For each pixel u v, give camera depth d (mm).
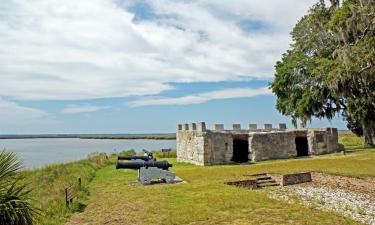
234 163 27828
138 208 12477
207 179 18734
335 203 14031
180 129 33250
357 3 27641
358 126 39156
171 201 13273
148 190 16016
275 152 30000
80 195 14656
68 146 101812
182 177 20094
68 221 11102
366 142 35219
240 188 16062
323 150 32375
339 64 27219
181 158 32625
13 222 7605
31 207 8617
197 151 28438
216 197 13641
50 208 11953
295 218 10547
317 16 34219
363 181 16406
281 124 34031
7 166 8242
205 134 27375
